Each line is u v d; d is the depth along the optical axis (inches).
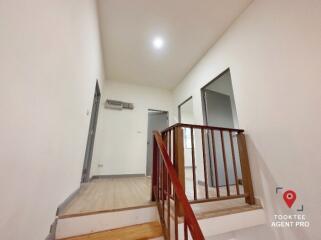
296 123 66.5
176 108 203.5
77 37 64.9
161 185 64.6
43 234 44.5
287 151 68.7
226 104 154.6
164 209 63.3
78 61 69.4
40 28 35.6
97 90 144.4
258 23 90.7
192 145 73.7
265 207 73.9
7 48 25.8
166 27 116.2
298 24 69.3
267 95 81.0
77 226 56.0
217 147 131.3
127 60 155.3
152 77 187.2
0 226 26.5
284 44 74.7
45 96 40.4
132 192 95.3
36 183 38.9
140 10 102.8
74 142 73.6
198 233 32.6
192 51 141.8
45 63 39.1
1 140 25.6
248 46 96.4
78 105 75.5
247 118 90.9
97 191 97.8
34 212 38.6
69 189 70.6
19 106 29.9
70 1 54.0
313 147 59.9
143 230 58.9
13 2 26.6
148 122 209.0
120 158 171.9
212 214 64.2
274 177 72.4
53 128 47.1
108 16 107.3
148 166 186.4
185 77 183.6
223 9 101.7
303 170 62.1
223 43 120.4
